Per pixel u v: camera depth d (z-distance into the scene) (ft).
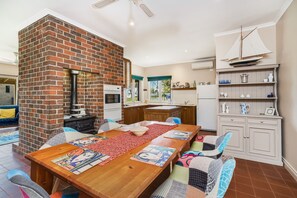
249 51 9.37
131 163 3.51
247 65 9.80
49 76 7.85
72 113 10.55
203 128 17.08
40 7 7.41
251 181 6.98
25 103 9.18
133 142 4.99
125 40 11.95
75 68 9.09
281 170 7.93
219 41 10.84
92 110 11.31
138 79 22.27
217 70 10.60
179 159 5.34
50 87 7.87
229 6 7.53
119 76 12.60
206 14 8.23
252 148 9.15
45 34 7.99
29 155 3.97
